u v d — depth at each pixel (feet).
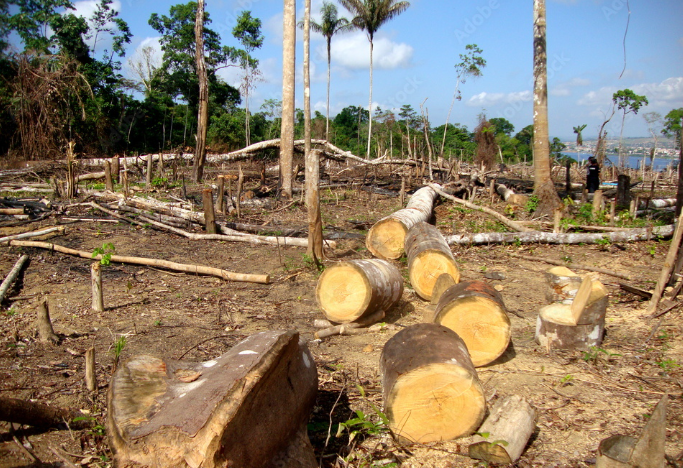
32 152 76.74
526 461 10.29
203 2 66.85
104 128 104.78
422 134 122.52
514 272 26.76
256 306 21.03
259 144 82.94
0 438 10.46
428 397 10.91
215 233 33.71
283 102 55.36
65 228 34.91
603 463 8.68
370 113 117.60
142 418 8.05
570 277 17.29
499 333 14.80
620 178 47.70
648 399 12.95
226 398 7.94
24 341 16.12
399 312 20.72
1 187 53.83
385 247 29.14
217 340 17.06
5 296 20.94
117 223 37.37
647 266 27.35
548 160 44.83
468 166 86.02
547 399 13.05
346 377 14.44
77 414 11.73
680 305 19.95
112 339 16.84
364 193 59.88
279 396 9.27
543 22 43.80
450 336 12.14
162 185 57.62
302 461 9.39
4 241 29.84
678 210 35.55
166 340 16.90
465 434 10.99
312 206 27.07
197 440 7.47
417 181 70.85
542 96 44.29
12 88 76.69
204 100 67.31
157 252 29.81
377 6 117.19
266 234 34.50
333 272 18.43
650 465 8.27
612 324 18.65
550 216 41.78
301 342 11.07
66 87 84.53
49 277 23.89
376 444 11.16
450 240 32.32
